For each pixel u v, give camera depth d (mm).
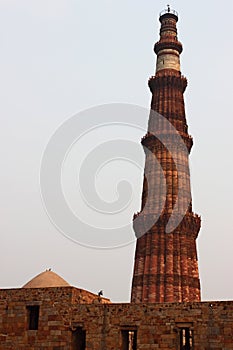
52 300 44500
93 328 42781
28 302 45094
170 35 77562
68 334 43156
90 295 47312
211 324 40094
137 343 41219
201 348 39688
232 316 39812
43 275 53188
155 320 41469
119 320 42375
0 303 45812
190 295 61969
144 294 61969
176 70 75625
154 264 63156
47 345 43312
